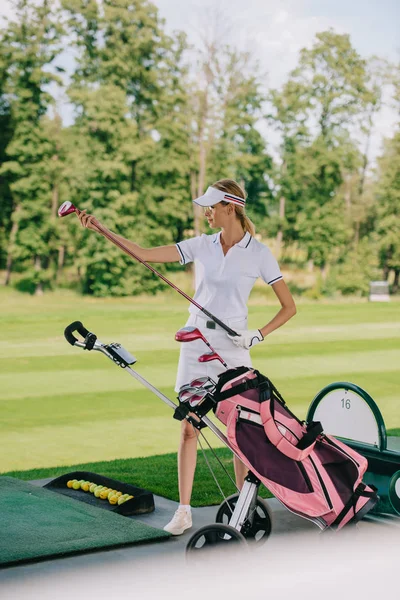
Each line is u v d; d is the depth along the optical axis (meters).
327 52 42.38
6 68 37.81
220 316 4.30
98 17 39.03
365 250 40.97
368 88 42.75
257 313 24.30
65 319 22.16
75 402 9.81
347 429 4.84
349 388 4.80
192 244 4.38
